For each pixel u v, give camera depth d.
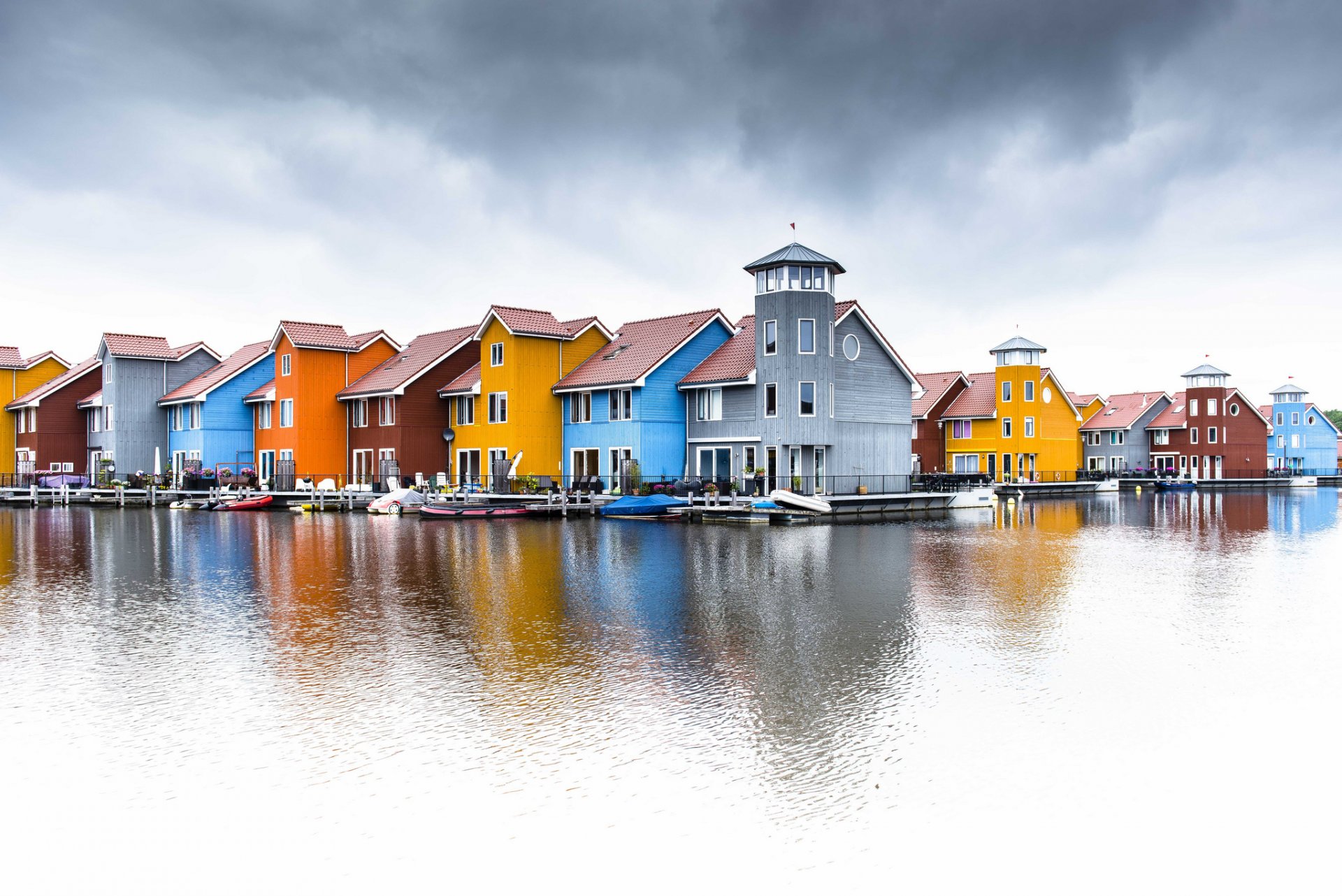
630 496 46.25
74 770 10.66
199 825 9.38
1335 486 97.62
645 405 48.88
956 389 80.50
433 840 9.05
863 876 8.45
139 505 60.91
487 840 9.05
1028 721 12.28
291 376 59.97
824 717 12.38
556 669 14.67
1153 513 52.91
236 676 14.30
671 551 30.31
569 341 53.72
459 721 12.19
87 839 9.12
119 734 11.78
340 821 9.45
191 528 41.25
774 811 9.65
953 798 9.96
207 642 16.50
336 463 60.22
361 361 61.62
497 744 11.37
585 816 9.52
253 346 70.62
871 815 9.56
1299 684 14.10
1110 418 97.06
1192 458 93.62
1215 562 28.45
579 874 8.48
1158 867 8.66
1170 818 9.57
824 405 46.72
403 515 48.69
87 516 50.25
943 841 9.07
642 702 12.96
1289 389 108.19
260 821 9.45
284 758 10.98
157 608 19.80
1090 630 17.72
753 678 14.19
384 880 8.41
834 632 17.41
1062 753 11.21
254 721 12.24
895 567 26.56
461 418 55.94
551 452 52.78
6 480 69.81
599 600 20.72
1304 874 8.53
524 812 9.60
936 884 8.34
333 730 11.86
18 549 31.89
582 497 47.03
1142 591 22.45
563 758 10.95
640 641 16.58
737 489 47.22
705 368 50.53
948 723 12.16
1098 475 83.75
